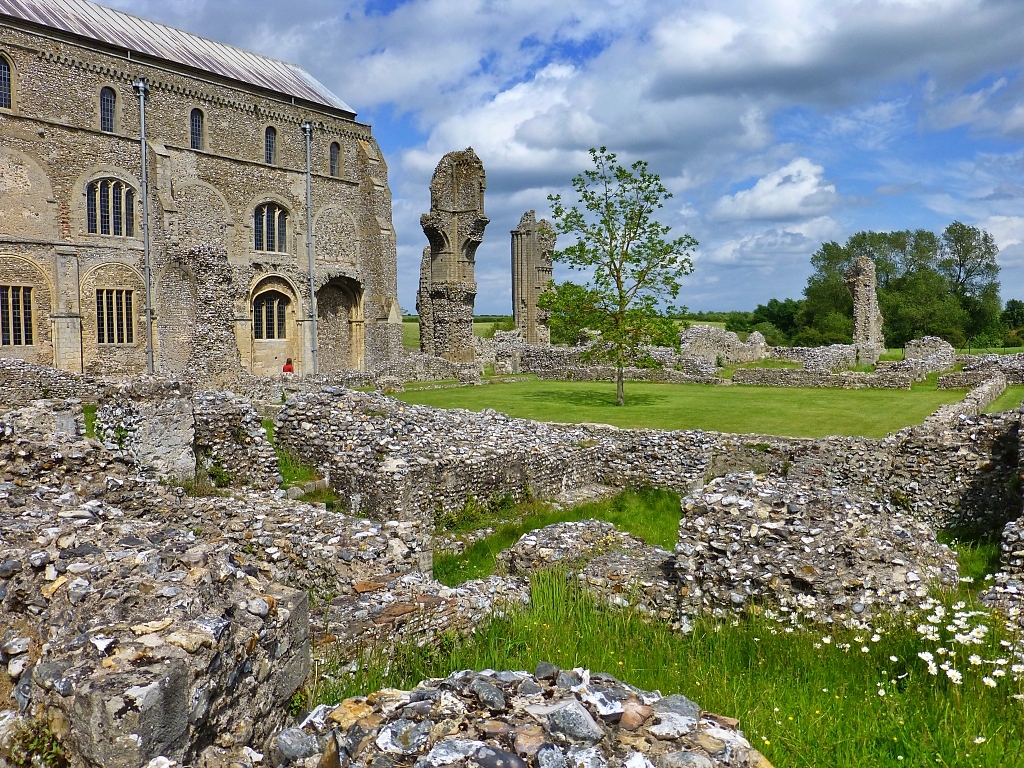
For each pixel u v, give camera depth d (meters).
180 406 13.26
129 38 43.81
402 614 6.60
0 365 23.64
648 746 3.74
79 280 39.56
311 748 3.77
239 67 50.19
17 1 40.00
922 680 5.71
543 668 4.63
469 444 14.59
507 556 10.11
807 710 5.30
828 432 21.38
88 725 3.44
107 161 40.53
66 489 8.37
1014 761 4.48
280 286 49.34
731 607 7.86
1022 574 7.87
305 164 51.03
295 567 8.55
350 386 36.88
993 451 12.64
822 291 89.44
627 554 9.74
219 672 3.94
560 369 43.72
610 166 28.48
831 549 7.74
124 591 4.39
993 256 86.81
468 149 54.03
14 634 4.69
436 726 3.82
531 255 63.91
